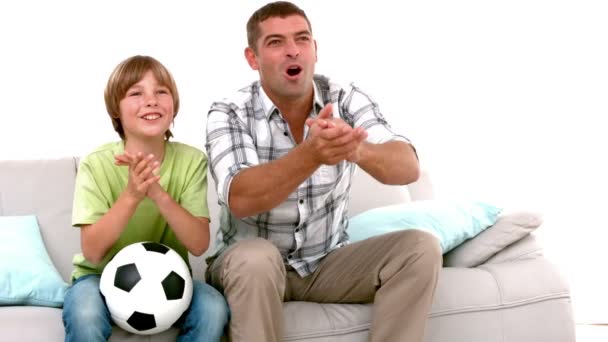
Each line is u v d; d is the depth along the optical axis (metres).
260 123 2.07
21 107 2.81
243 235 2.10
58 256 2.34
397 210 2.42
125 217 1.87
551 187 3.29
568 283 2.20
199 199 2.03
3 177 2.40
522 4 3.27
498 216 2.34
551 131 3.27
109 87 2.04
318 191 2.05
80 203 1.96
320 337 1.96
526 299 2.13
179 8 2.96
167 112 2.03
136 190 1.85
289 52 1.97
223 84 2.99
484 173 3.24
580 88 3.29
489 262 2.29
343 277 2.04
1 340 1.77
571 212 3.27
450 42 3.23
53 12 2.83
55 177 2.45
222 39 2.99
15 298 1.99
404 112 3.19
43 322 1.83
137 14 2.92
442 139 3.22
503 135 3.26
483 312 2.09
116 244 2.03
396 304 1.93
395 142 1.97
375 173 1.89
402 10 3.18
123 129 2.12
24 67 2.81
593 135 3.29
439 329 2.05
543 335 2.14
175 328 1.88
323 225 2.11
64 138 2.84
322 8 3.13
